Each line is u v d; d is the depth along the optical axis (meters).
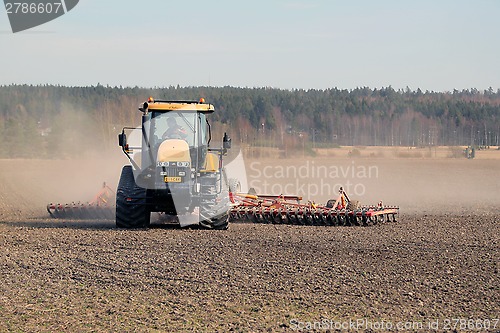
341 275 44.53
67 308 36.72
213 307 36.88
